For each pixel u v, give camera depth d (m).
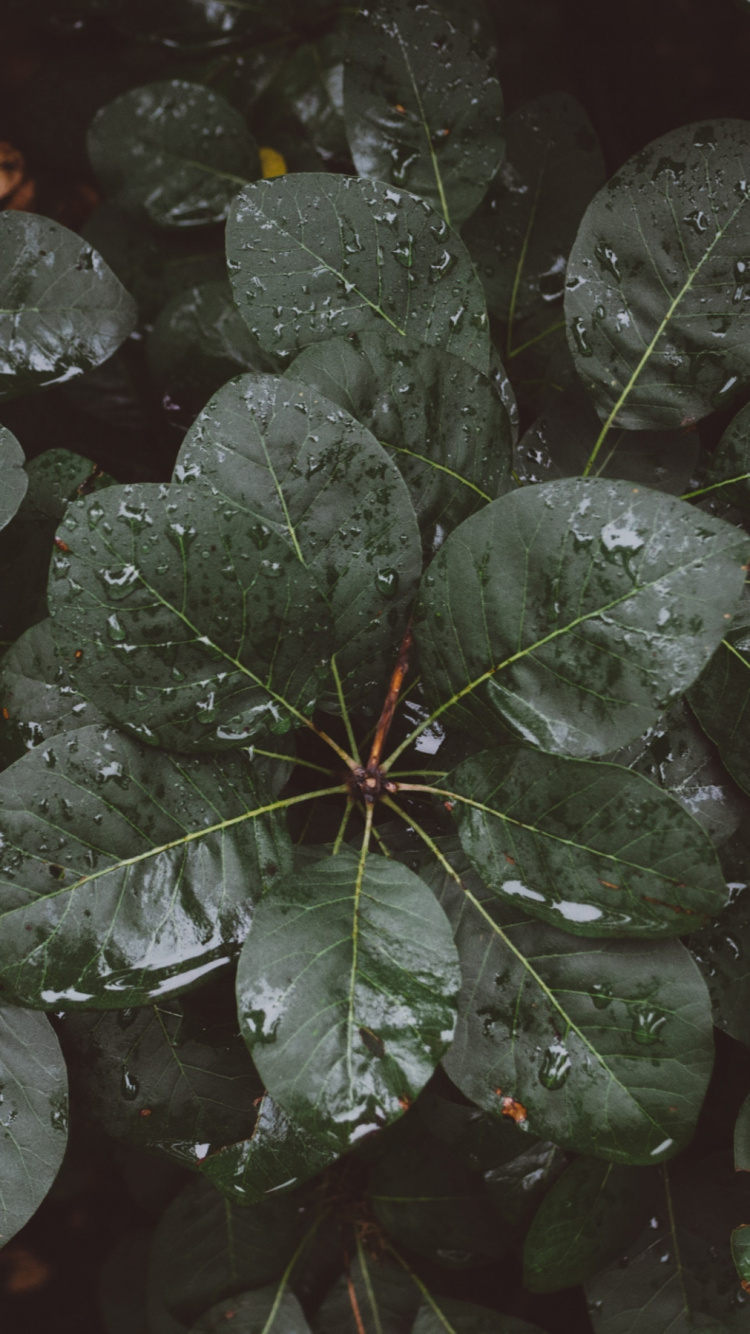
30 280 0.68
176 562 0.63
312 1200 0.75
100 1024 0.67
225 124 0.77
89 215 0.82
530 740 0.64
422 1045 0.62
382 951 0.63
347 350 0.65
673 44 0.85
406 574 0.64
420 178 0.71
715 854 0.62
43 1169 0.65
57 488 0.68
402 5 0.70
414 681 0.67
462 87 0.71
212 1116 0.67
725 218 0.67
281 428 0.64
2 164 0.82
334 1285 0.75
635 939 0.64
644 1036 0.64
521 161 0.73
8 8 0.85
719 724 0.67
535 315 0.73
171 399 0.77
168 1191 0.75
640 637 0.62
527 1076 0.64
